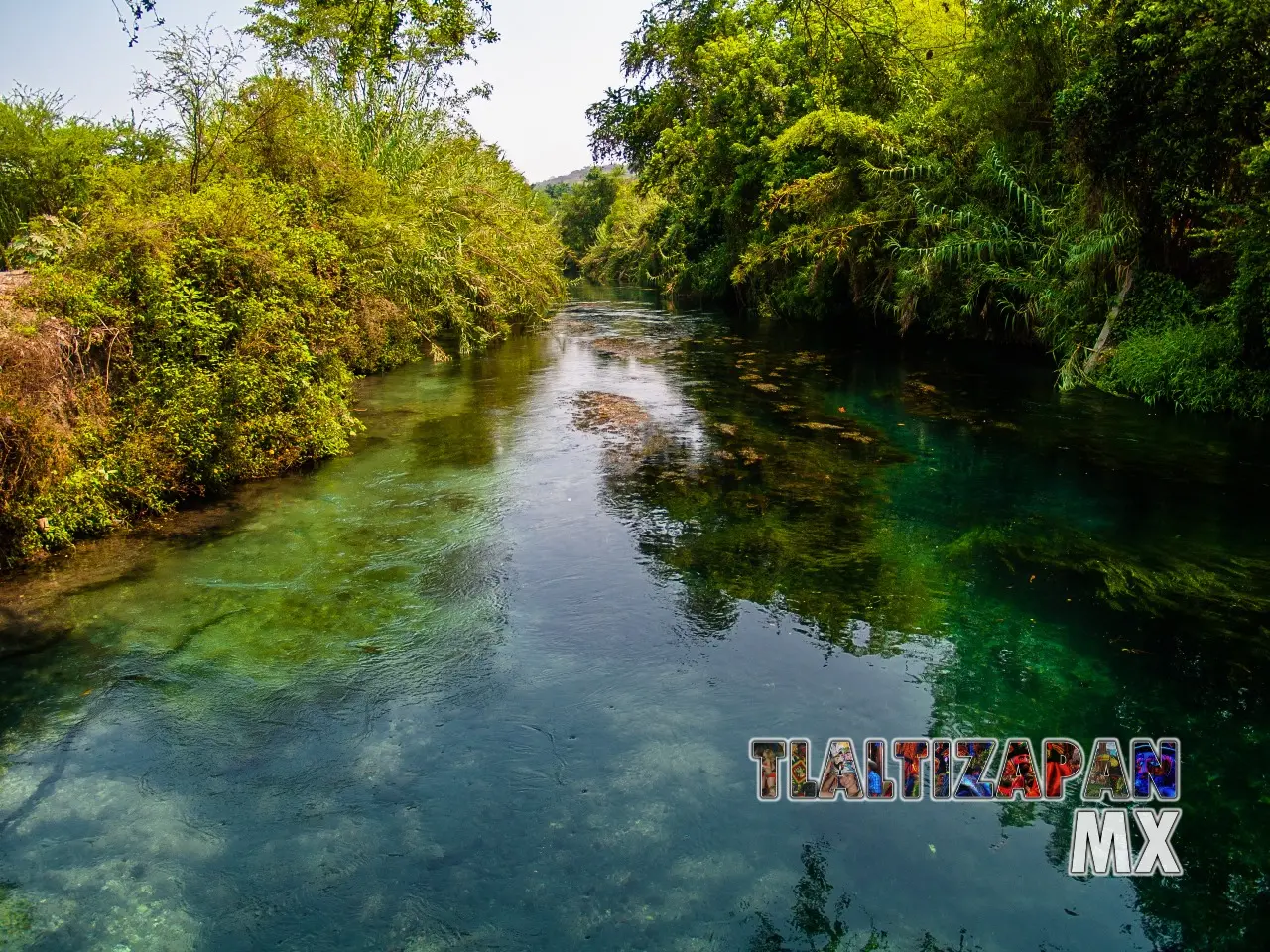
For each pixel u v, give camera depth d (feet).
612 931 9.05
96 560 18.74
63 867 9.98
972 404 34.58
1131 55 30.94
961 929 9.07
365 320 37.81
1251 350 29.14
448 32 28.94
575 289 136.98
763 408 35.22
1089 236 35.53
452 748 12.30
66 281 21.39
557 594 17.34
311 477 25.09
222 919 9.25
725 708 13.21
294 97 38.73
